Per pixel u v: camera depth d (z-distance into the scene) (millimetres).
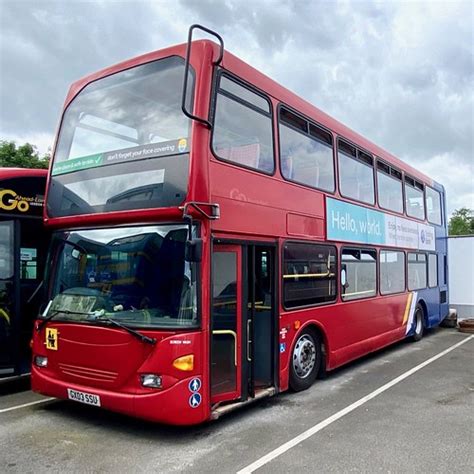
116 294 5348
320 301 7633
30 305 7207
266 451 4918
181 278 5055
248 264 6035
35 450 4902
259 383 6555
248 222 5895
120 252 5418
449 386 7688
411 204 12109
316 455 4828
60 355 5598
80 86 6438
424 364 9484
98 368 5242
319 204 7676
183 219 5055
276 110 6711
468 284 16828
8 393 7098
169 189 5113
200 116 5180
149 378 4926
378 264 9867
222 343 5551
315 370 7621
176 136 5234
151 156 5355
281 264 6613
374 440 5254
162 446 5023
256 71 6371
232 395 5641
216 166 5371
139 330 5020
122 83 5949
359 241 9008
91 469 4457
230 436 5336
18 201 7066
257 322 6590
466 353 10766
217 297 5504
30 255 7258
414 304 11922
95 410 6207
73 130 6250
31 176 7273
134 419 5863
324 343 7793
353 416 6094
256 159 6184
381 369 8992
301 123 7355
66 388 5473
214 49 5500
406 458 4770
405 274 11398
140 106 5668
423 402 6754
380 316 9859
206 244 5160
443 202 14961
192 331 4984
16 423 5711
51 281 5996
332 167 8203
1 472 4387
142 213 5230
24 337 7086
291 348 6863
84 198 5781
